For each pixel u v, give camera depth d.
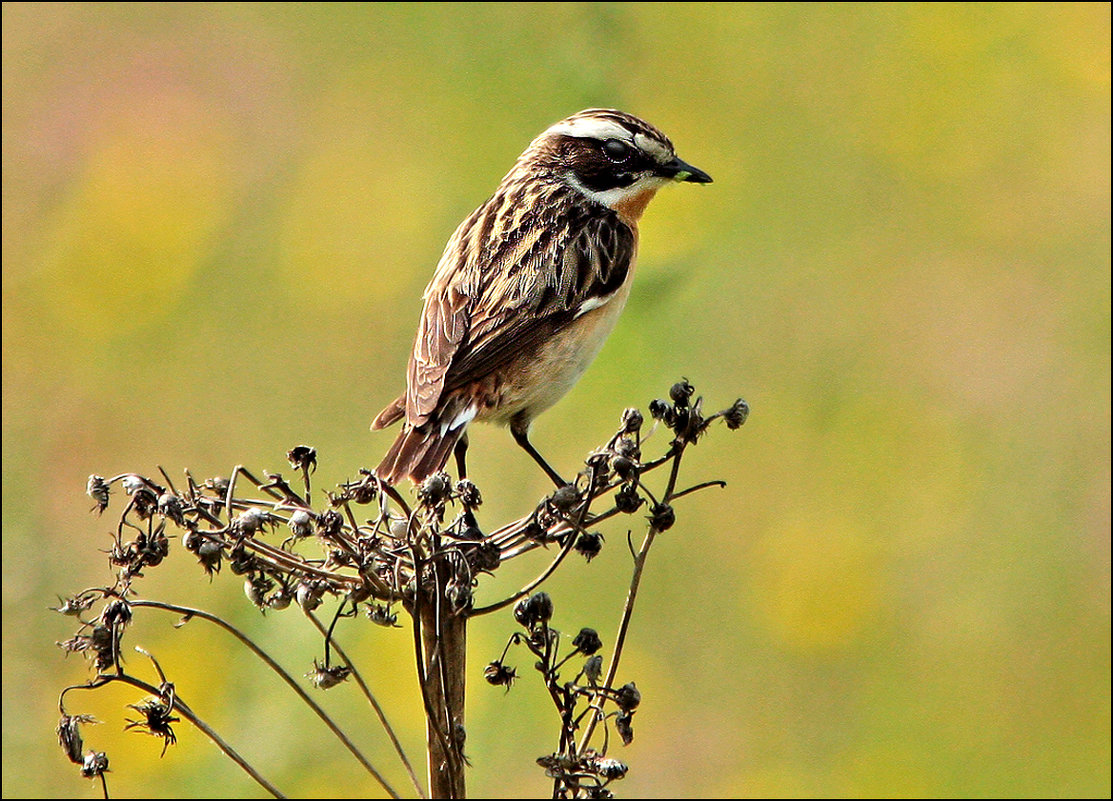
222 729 10.80
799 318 14.89
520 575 12.31
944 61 16.39
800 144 15.86
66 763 11.01
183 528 6.00
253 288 14.75
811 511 13.38
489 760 11.10
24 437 13.67
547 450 12.65
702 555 12.95
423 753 10.88
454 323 8.91
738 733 12.10
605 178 9.97
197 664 10.87
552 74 14.97
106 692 11.12
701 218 14.55
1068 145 16.12
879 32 16.53
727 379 14.27
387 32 16.08
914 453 13.93
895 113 15.96
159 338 14.40
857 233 15.41
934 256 15.29
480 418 9.00
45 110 16.38
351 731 10.98
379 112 15.75
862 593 12.73
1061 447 14.20
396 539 6.31
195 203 15.31
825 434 13.97
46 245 15.04
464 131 15.12
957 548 13.35
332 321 14.62
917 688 12.48
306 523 5.94
